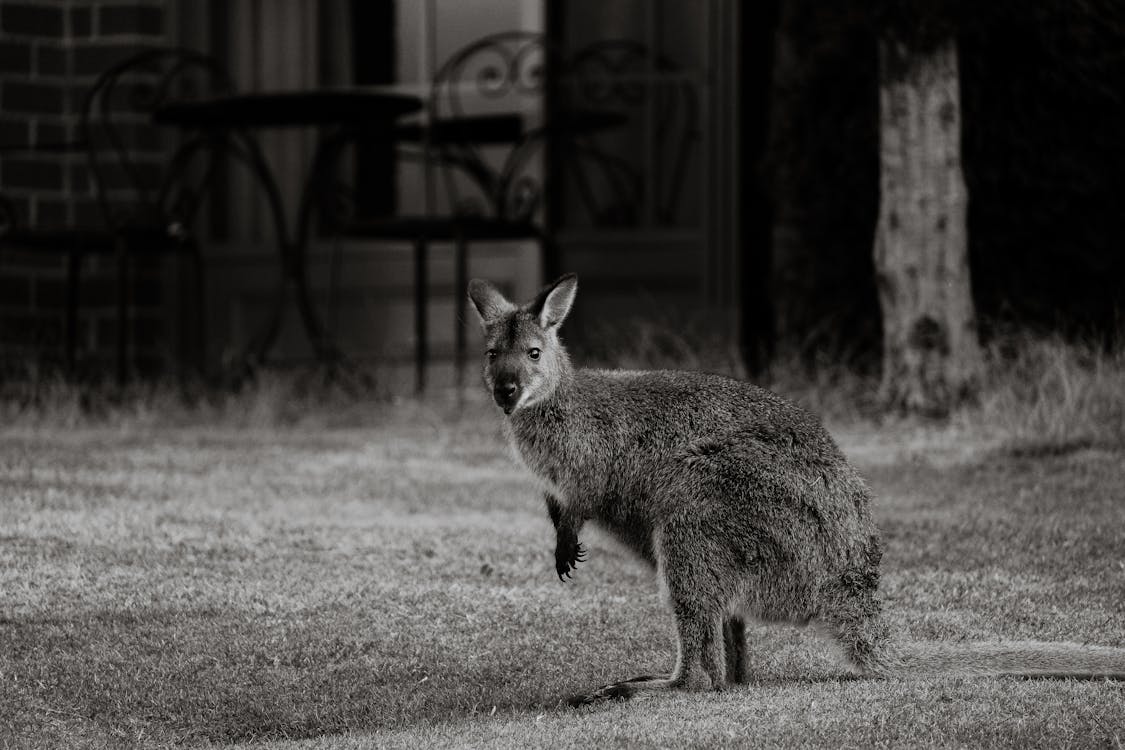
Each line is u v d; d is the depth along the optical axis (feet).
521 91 84.84
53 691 33.42
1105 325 67.21
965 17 63.41
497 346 37.09
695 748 28.37
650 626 38.22
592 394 36.32
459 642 37.04
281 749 29.84
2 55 82.69
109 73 73.87
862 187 70.08
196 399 76.48
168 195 84.58
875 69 69.82
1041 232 67.56
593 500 36.35
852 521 33.37
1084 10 65.67
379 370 78.64
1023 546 44.65
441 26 86.74
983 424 62.08
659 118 83.56
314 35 87.61
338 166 86.84
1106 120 66.64
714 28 80.02
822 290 71.36
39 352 80.74
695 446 34.12
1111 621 37.42
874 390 68.13
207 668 34.99
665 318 80.12
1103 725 28.96
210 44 85.76
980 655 32.94
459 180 85.87
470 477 57.82
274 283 85.05
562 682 34.50
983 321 68.13
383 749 29.40
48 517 47.62
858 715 29.96
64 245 73.26
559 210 84.17
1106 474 53.62
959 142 65.46
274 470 58.85
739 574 33.24
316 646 36.47
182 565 42.80
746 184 79.25
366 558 44.39
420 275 74.28
